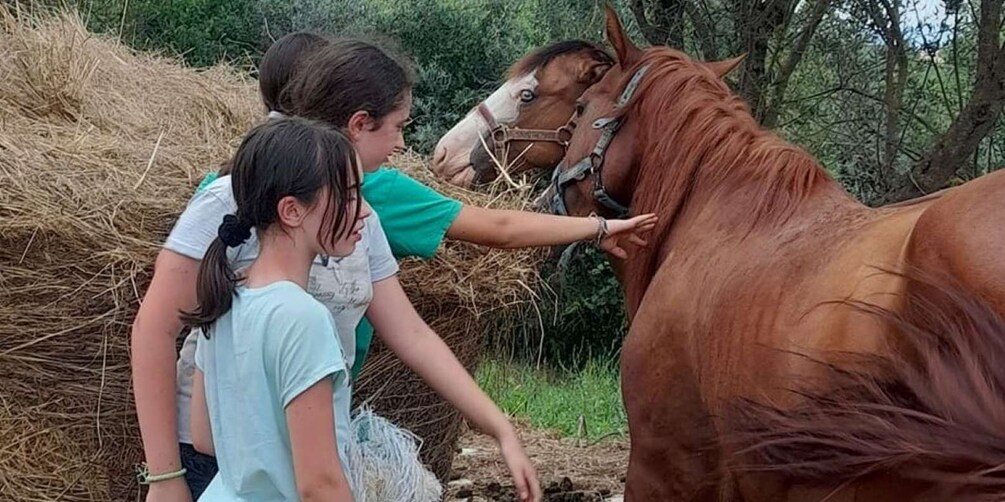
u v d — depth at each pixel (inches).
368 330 100.2
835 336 74.2
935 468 62.4
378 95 88.4
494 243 106.3
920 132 310.5
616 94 122.9
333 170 75.4
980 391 60.7
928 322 65.4
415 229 103.6
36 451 112.7
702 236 101.7
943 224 67.0
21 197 104.2
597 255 358.9
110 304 109.5
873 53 299.6
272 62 95.7
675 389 99.4
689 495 101.0
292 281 76.9
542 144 151.9
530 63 154.0
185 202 111.4
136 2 412.5
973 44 297.1
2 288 106.3
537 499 87.1
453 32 417.4
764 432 71.0
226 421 75.8
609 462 225.6
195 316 77.0
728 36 291.4
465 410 91.1
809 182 97.5
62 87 129.2
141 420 81.6
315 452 73.1
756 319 85.0
